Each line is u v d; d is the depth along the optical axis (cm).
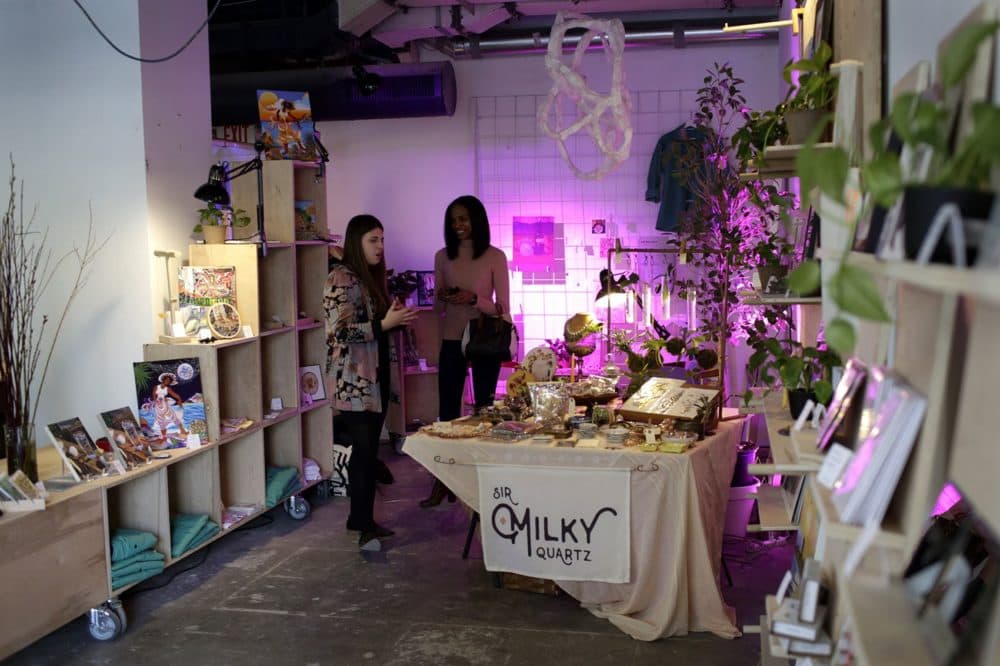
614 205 748
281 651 363
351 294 463
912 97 144
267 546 489
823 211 153
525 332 769
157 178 461
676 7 689
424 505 555
